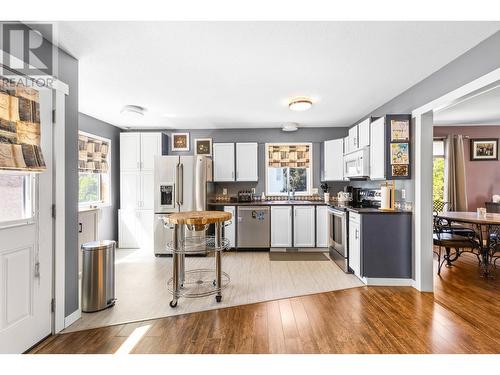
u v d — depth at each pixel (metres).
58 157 2.01
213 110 3.99
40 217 1.88
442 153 5.18
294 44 2.07
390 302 2.58
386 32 1.90
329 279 3.23
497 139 5.07
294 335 2.00
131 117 4.37
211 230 4.72
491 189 5.10
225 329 2.09
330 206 4.19
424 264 2.85
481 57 2.04
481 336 1.97
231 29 1.87
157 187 4.30
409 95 3.05
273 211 4.64
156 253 4.30
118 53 2.20
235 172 4.99
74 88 2.25
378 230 3.04
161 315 2.32
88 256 2.37
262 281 3.16
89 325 2.15
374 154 3.30
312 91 3.15
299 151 5.23
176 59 2.32
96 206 4.40
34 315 1.84
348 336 1.98
